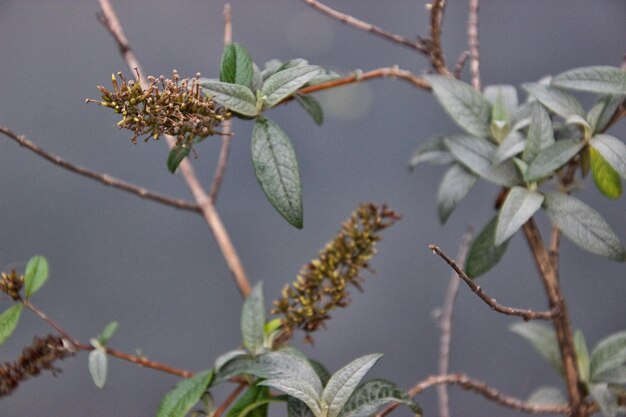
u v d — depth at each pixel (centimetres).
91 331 258
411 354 265
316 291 150
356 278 150
